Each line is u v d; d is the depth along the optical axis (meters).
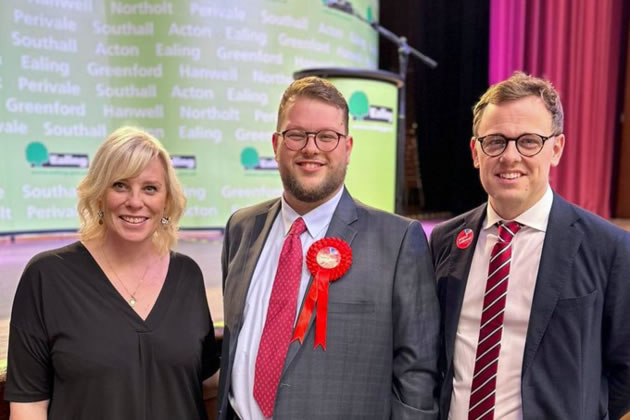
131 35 3.79
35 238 3.77
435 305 1.18
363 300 1.13
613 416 1.16
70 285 1.15
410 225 1.21
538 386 1.06
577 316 1.07
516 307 1.13
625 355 1.08
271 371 1.13
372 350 1.13
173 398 1.18
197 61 3.89
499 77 5.30
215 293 2.14
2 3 3.42
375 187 2.47
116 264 1.21
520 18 5.36
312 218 1.23
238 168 4.11
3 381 1.29
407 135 7.03
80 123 3.74
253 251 1.30
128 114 3.86
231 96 4.02
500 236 1.20
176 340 1.18
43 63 3.57
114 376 1.12
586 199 6.09
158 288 1.23
